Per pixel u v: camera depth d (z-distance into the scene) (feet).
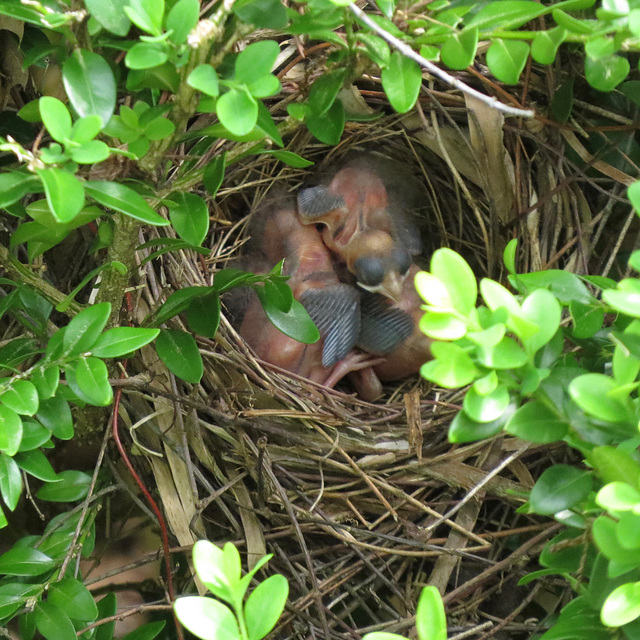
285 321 1.93
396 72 1.61
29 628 1.81
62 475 1.98
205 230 1.68
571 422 1.54
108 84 1.57
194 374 1.85
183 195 1.70
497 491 2.13
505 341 1.50
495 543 2.16
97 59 1.57
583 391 1.48
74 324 1.68
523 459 2.17
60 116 1.49
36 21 1.56
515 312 1.49
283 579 1.49
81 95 1.56
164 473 2.13
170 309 1.84
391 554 2.15
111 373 1.94
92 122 1.49
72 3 1.56
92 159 1.49
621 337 1.52
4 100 2.07
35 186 1.53
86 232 2.21
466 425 1.54
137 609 1.92
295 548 2.16
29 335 1.98
